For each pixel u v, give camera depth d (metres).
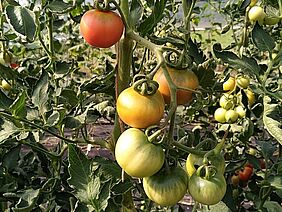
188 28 0.72
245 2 0.83
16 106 0.63
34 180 0.85
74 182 0.64
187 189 0.59
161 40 0.67
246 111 0.90
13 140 0.84
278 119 0.65
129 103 0.54
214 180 0.57
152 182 0.58
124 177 0.68
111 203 0.67
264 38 0.66
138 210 0.92
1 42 1.07
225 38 1.89
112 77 0.72
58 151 0.87
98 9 0.58
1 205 0.89
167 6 1.19
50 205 0.81
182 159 0.79
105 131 1.41
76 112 0.81
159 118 0.55
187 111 1.02
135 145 0.54
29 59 1.01
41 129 0.67
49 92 0.78
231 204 0.80
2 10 0.90
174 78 0.61
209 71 0.72
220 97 1.04
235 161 0.84
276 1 0.82
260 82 0.66
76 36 1.56
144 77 0.55
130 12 0.64
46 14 0.78
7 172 0.81
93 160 0.71
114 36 0.57
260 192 0.82
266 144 0.82
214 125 1.29
